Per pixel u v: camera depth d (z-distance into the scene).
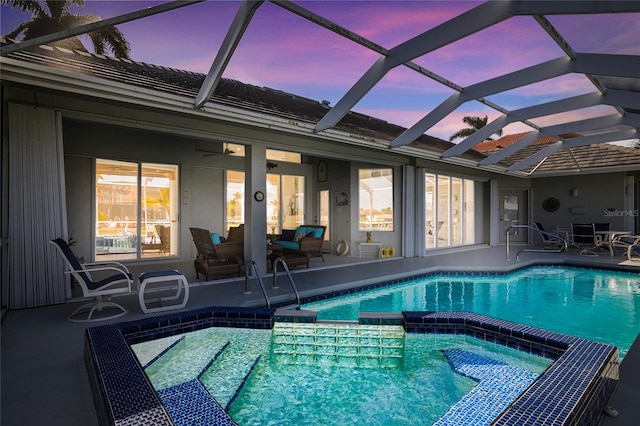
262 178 6.70
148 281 4.25
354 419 2.67
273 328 4.12
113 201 7.87
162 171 8.58
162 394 2.86
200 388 3.00
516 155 10.98
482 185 13.09
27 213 4.47
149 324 3.60
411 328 4.03
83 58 4.30
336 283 6.02
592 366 2.46
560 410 1.91
